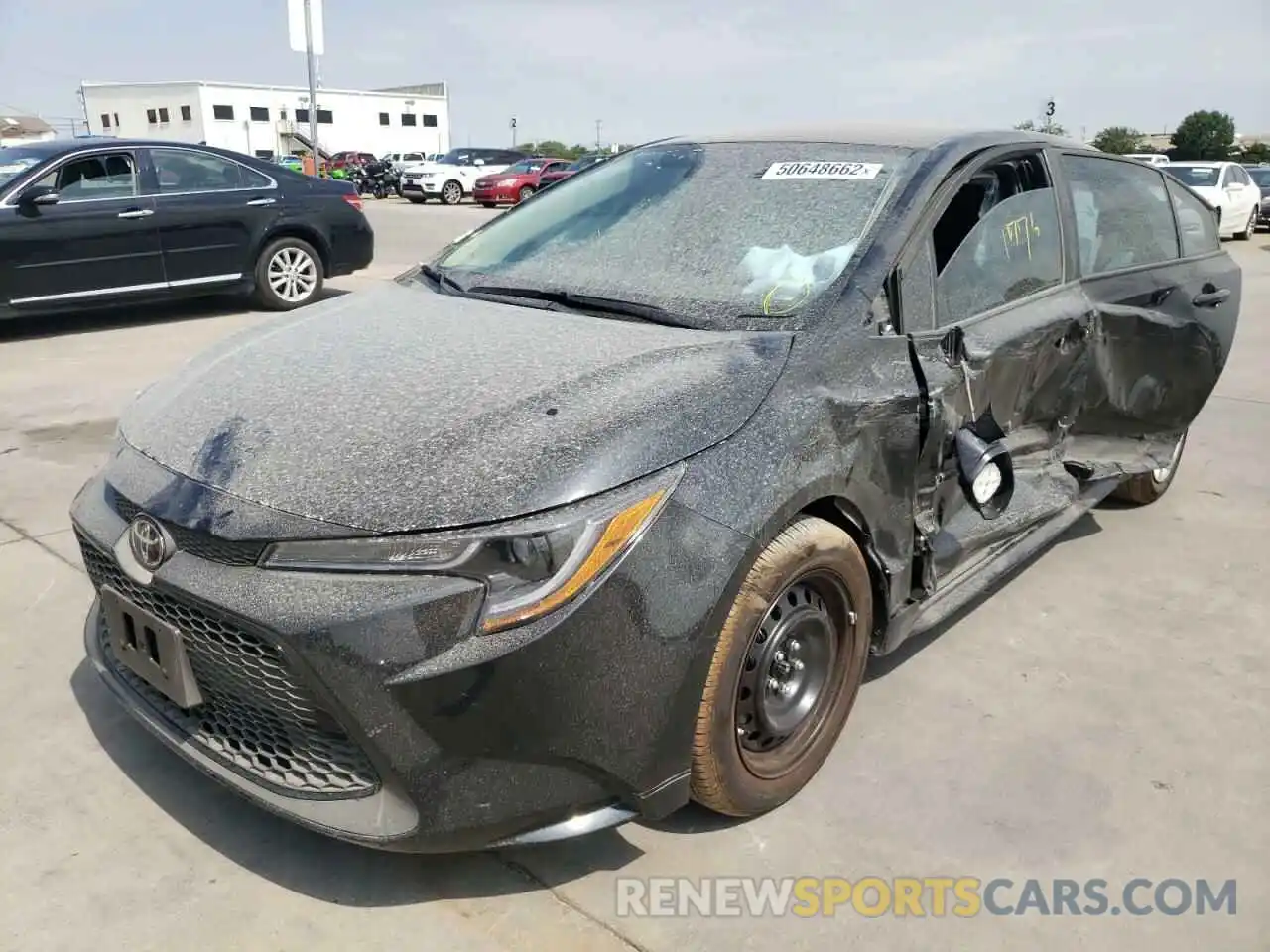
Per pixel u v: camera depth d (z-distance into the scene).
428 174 29.11
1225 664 3.38
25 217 7.82
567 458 2.07
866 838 2.51
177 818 2.51
